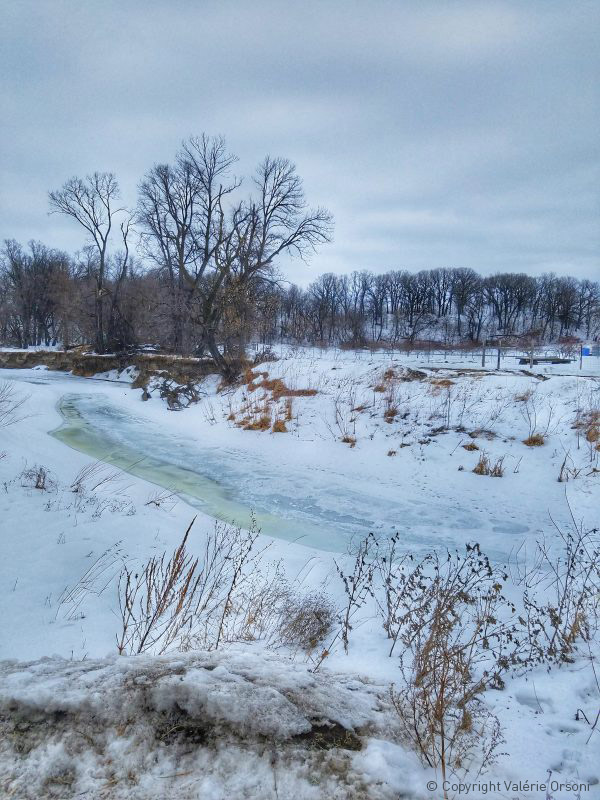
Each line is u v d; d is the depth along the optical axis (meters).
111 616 5.51
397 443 13.93
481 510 10.28
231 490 11.69
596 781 2.58
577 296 72.88
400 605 5.68
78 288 47.94
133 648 4.64
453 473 12.13
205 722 2.69
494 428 13.47
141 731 2.59
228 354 25.50
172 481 12.24
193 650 4.04
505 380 15.43
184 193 29.95
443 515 10.08
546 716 3.28
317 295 74.25
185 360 27.97
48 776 2.32
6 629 5.01
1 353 43.62
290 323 62.81
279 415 17.17
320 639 4.95
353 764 2.54
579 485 10.62
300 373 19.91
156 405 23.19
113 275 54.62
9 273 60.06
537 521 9.52
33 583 6.21
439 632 3.98
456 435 13.62
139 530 8.33
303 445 14.98
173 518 9.32
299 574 7.06
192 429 18.42
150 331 39.50
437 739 2.92
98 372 36.88
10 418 16.39
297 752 2.56
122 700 2.77
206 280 30.80
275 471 13.23
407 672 4.02
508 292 71.56
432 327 73.06
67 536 7.64
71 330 51.84
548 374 16.25
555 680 3.78
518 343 52.03
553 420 13.05
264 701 2.90
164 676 3.04
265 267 28.14
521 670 4.07
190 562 7.21
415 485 11.84
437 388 16.03
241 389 21.19
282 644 4.78
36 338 61.12
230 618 5.39
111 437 16.89
